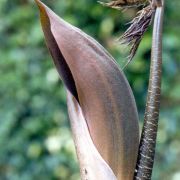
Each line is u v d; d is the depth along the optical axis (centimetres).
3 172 1076
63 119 1073
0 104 1088
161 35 265
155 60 263
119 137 274
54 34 278
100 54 278
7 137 1064
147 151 265
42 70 1088
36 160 1066
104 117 276
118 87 275
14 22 1137
